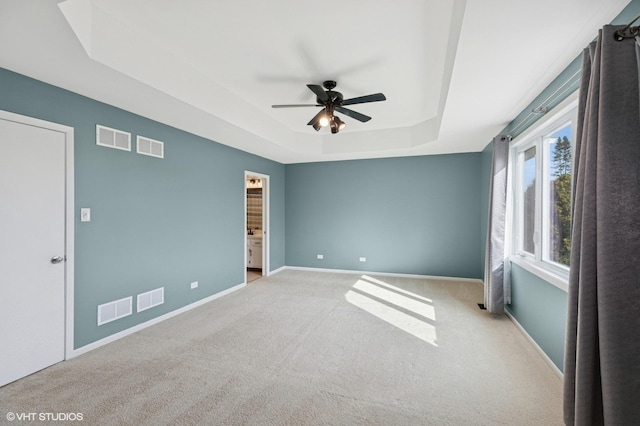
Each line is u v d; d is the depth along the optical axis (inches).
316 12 78.3
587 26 63.3
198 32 88.7
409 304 156.6
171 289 139.1
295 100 143.3
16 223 86.4
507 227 135.9
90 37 76.1
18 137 86.5
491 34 66.6
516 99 106.5
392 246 224.2
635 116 48.0
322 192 240.8
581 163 56.6
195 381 86.7
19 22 63.1
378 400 78.3
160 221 133.2
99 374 90.0
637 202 47.6
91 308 105.6
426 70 111.1
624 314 47.9
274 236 234.5
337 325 128.7
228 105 131.2
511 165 135.9
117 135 113.7
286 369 93.5
